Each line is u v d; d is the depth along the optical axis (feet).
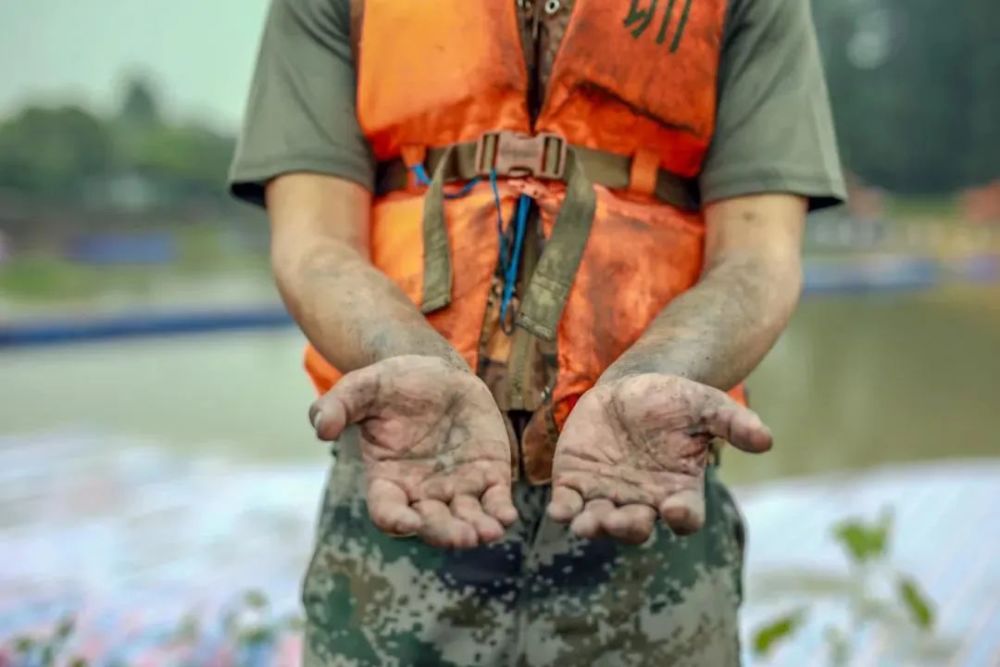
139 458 16.15
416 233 4.53
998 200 82.94
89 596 9.91
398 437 3.75
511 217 4.43
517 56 4.45
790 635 9.17
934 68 87.66
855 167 87.97
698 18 4.48
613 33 4.42
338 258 4.45
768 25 4.63
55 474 15.17
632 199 4.58
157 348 31.68
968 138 88.02
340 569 4.49
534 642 4.33
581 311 4.33
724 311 4.21
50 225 55.16
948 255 67.05
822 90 4.77
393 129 4.63
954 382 25.73
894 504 13.57
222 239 61.82
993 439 19.60
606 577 4.35
